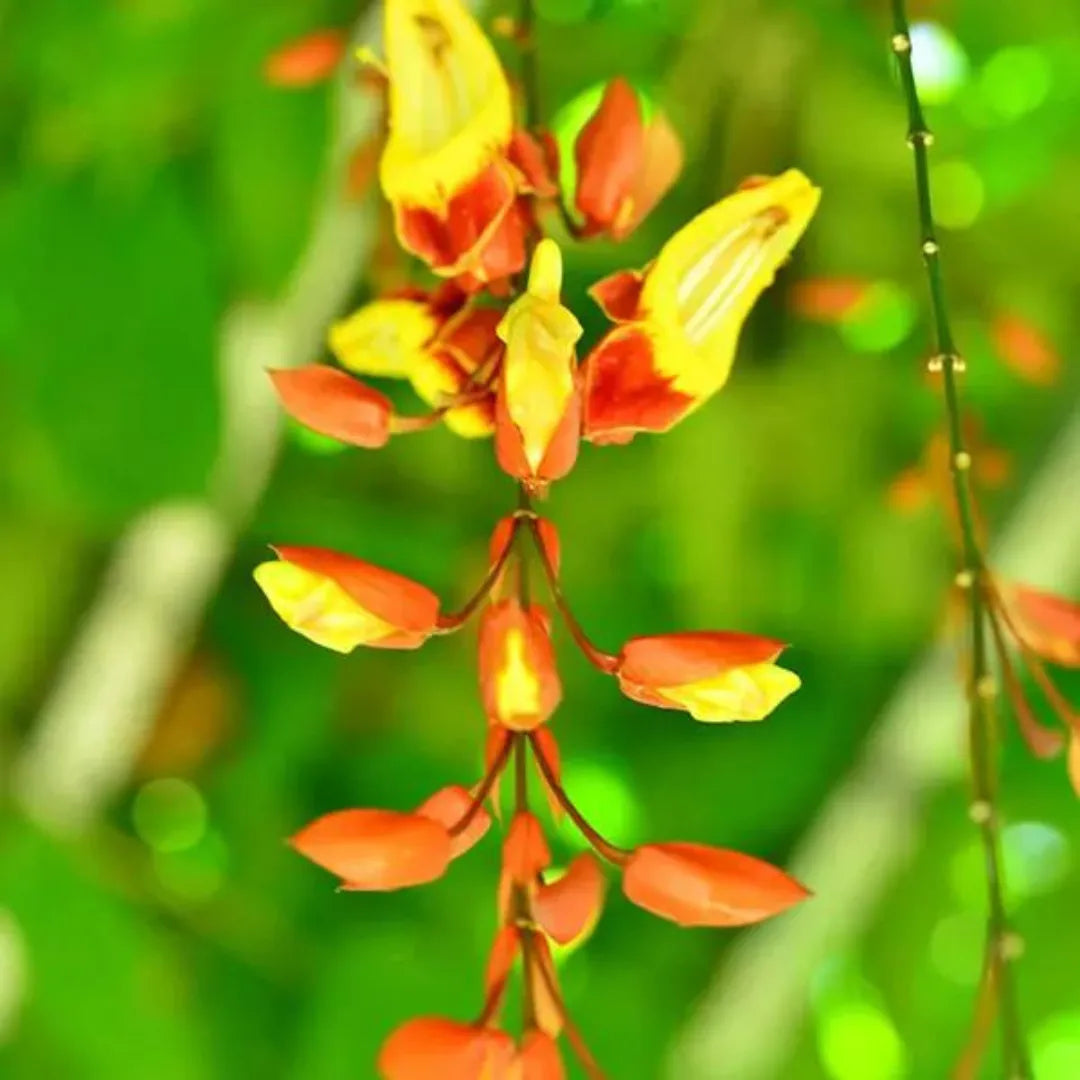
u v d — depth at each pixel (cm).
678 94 124
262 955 135
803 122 125
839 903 134
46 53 121
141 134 121
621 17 125
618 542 139
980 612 91
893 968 145
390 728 144
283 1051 131
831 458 134
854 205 128
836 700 141
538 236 87
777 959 135
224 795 141
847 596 137
